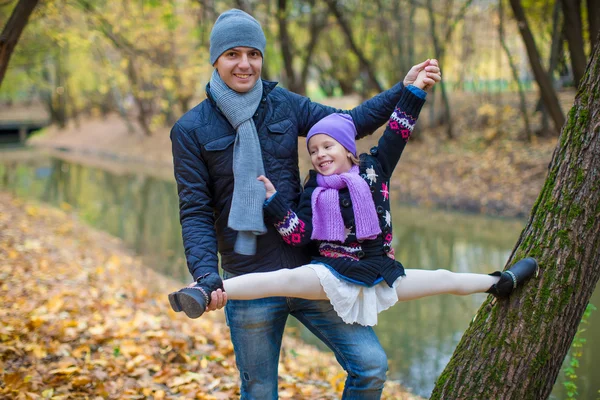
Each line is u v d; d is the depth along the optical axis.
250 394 2.61
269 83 2.61
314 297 2.39
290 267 2.55
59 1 8.50
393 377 5.60
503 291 2.48
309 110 2.70
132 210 15.94
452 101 21.67
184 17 16.38
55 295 5.84
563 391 4.71
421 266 9.28
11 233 9.35
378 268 2.41
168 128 31.19
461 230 11.69
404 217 13.02
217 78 2.48
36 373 3.84
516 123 17.66
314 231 2.42
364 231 2.37
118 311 5.61
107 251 10.80
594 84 2.50
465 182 14.60
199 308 2.06
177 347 4.59
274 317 2.54
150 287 8.19
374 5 18.70
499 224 12.03
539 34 16.38
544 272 2.48
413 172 16.33
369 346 2.46
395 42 20.08
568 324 2.48
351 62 23.48
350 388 2.48
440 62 17.11
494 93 21.52
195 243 2.39
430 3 16.58
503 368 2.49
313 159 2.54
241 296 2.28
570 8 9.43
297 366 5.00
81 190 19.58
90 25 9.38
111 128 36.56
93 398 3.61
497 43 20.33
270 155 2.52
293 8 16.86
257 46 2.43
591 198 2.45
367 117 2.66
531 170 13.90
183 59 18.52
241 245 2.44
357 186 2.41
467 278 2.50
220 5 14.02
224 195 2.51
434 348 6.28
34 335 4.45
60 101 40.38
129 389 3.77
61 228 11.91
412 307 7.61
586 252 2.46
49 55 20.53
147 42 14.45
